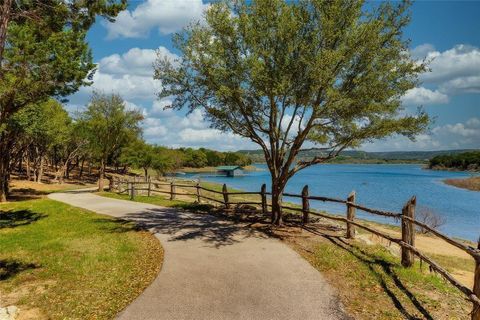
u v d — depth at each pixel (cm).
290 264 912
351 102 1153
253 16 1198
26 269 912
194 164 14912
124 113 3422
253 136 1370
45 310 667
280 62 1160
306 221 1430
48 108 3284
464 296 759
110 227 1452
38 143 4325
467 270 1349
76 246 1142
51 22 1039
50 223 1612
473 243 1920
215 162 16588
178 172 11644
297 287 761
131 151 5788
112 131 3419
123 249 1093
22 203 2325
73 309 670
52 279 842
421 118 1147
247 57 1189
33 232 1405
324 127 1324
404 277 831
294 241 1142
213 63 1255
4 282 820
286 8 1147
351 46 1116
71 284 803
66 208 2073
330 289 751
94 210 1978
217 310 654
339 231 1289
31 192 3275
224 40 1251
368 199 4384
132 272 883
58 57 1319
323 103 1223
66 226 1515
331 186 6662
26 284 809
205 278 817
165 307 668
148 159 6012
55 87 1445
